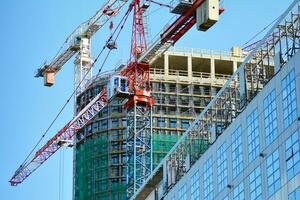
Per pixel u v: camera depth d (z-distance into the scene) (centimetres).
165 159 15925
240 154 13238
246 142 13100
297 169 11700
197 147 14825
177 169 15412
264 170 12481
